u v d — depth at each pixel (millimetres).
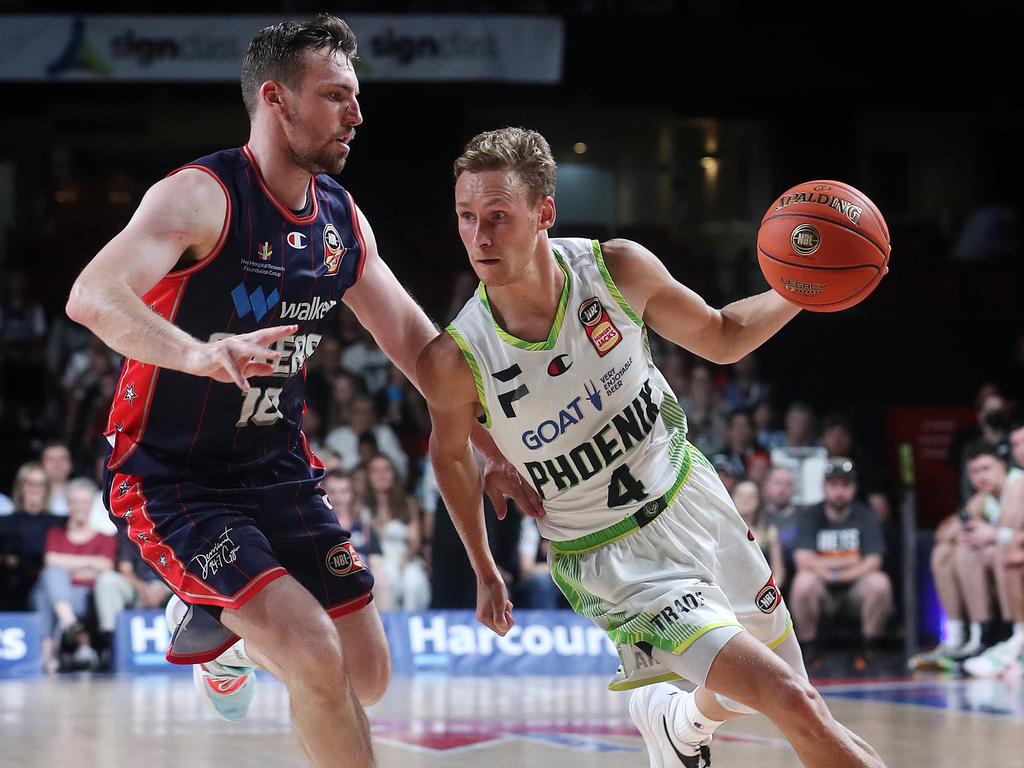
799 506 10891
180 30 14688
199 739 6430
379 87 17578
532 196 3648
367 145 17906
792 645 4199
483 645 9992
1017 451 10039
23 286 15203
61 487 10312
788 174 19328
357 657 4184
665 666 3781
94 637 9852
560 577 4074
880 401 15758
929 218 21531
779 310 3998
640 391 3871
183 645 4176
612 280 3838
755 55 16891
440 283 16812
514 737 6535
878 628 10711
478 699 8164
